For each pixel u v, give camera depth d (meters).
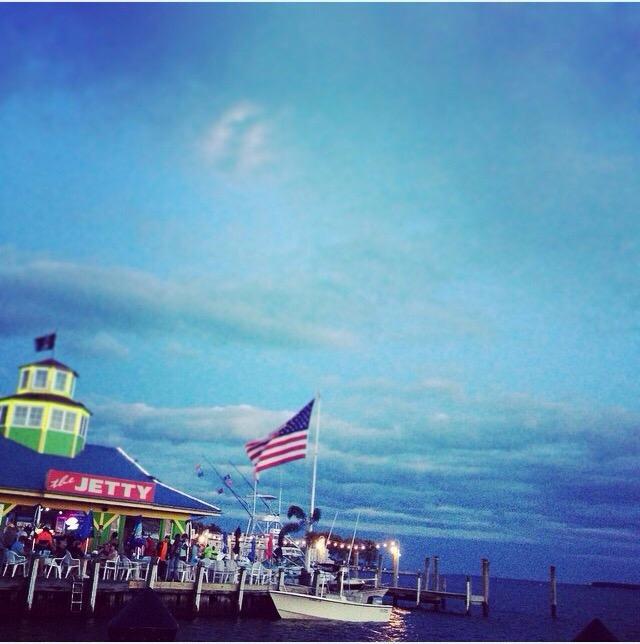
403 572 84.31
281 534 52.50
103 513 38.31
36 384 44.22
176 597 33.28
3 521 37.50
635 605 153.00
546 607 105.00
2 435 40.81
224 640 29.66
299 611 37.91
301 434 34.00
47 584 28.56
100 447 44.44
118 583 30.98
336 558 65.75
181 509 40.22
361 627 40.25
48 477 35.91
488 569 66.12
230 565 37.50
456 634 47.66
